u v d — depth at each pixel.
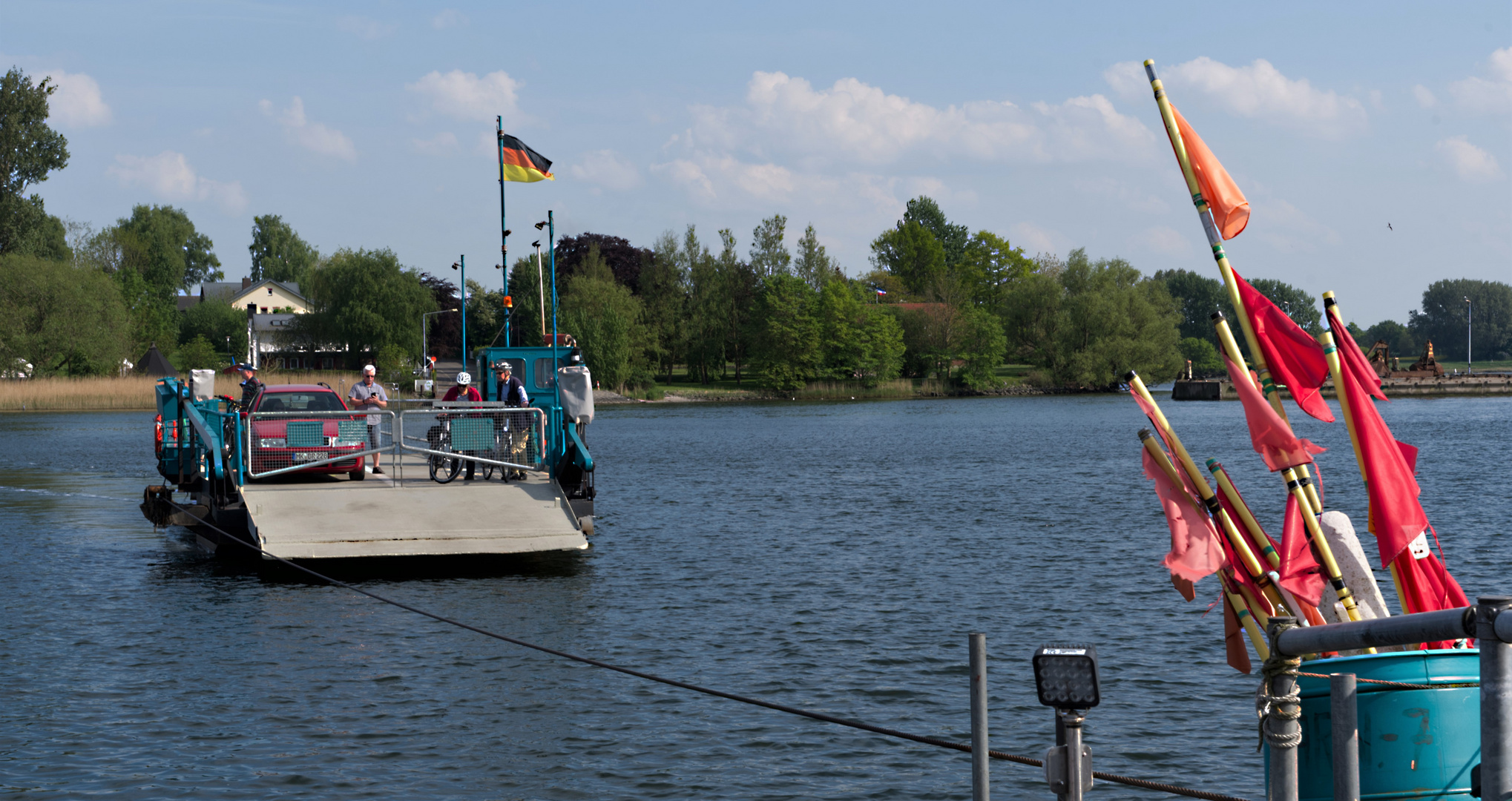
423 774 9.63
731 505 30.23
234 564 19.92
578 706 11.53
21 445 53.19
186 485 22.67
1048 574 19.20
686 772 9.72
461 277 24.59
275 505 17.94
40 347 102.19
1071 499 30.92
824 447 54.59
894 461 45.38
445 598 17.02
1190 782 9.46
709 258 137.25
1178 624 15.28
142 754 10.05
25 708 11.36
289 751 10.13
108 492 33.53
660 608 16.38
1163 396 125.69
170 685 12.19
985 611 16.23
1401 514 5.64
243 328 163.62
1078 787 4.70
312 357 135.38
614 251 142.62
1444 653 5.09
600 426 77.06
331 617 15.60
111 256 151.62
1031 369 145.50
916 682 12.54
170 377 24.11
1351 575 5.91
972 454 49.31
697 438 63.31
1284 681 4.94
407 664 13.12
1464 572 19.47
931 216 190.00
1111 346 127.50
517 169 23.08
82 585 17.98
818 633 14.85
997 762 10.03
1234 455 49.59
